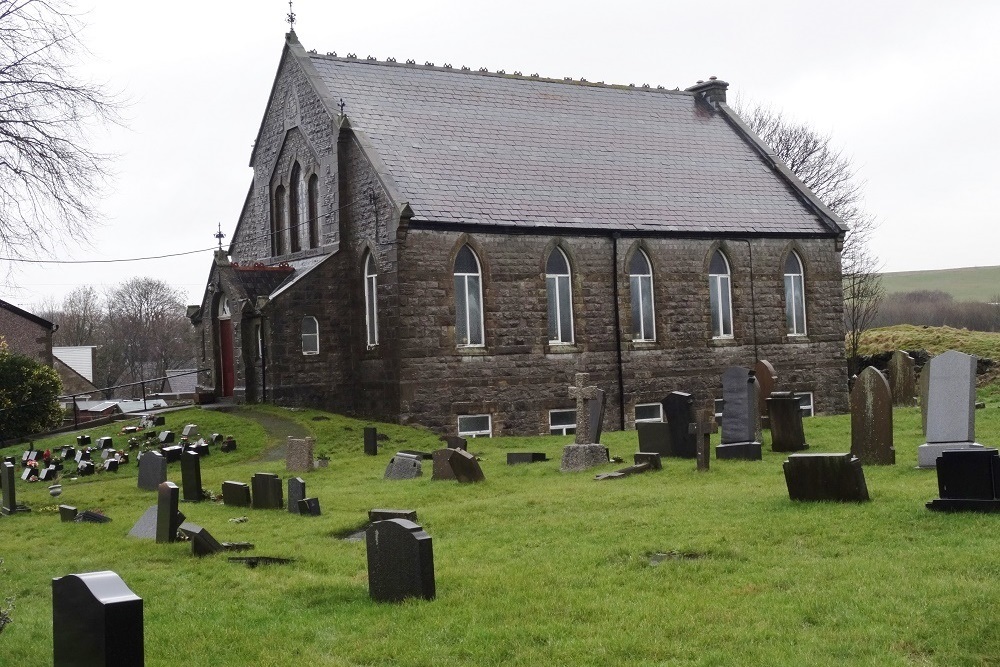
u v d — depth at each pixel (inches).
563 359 1593.3
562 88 1857.8
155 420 1466.5
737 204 1808.6
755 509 700.0
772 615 471.5
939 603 465.1
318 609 530.0
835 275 1872.5
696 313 1723.7
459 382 1508.4
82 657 352.8
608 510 748.6
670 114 1945.1
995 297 3863.2
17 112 1004.6
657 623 471.2
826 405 1854.1
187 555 674.8
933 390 839.1
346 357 1589.6
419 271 1477.6
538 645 455.2
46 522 862.5
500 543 664.4
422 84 1716.3
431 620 492.7
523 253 1563.7
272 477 877.2
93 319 5108.3
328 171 1601.9
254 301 1581.0
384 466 1143.6
